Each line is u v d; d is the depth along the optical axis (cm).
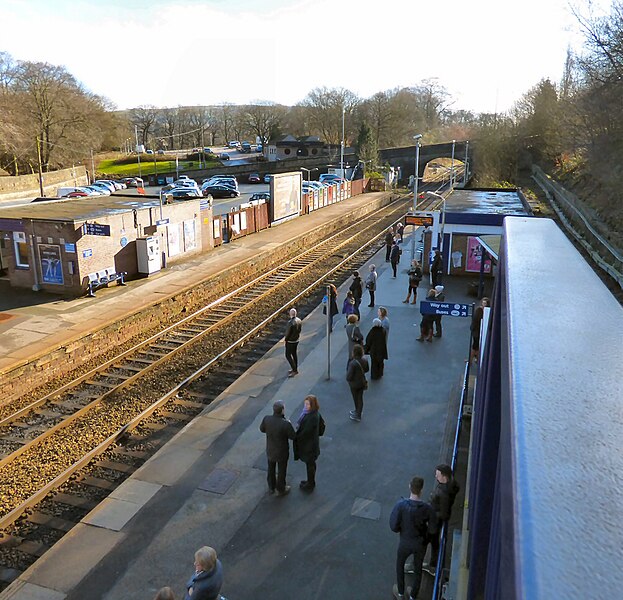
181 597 732
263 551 814
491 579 238
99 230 2061
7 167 6500
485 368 673
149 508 907
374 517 890
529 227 597
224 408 1258
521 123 6625
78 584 751
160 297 2080
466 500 812
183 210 2714
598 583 97
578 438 140
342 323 1881
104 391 1454
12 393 1420
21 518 949
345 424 1181
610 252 2256
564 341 215
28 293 2123
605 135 3184
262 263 2889
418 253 3109
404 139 11100
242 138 14788
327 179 6425
